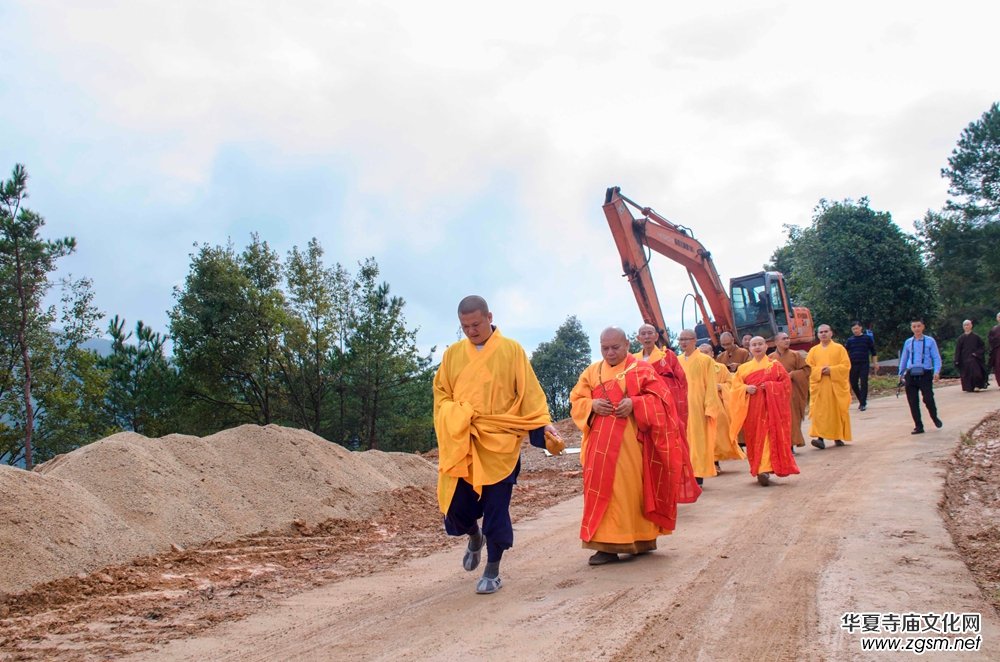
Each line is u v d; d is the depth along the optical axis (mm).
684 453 6199
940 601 4449
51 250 25953
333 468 10109
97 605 5441
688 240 17594
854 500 7746
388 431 32906
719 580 5152
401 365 32062
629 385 6094
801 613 4344
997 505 7543
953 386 22953
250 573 6566
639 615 4477
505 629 4406
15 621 5090
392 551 7578
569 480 12992
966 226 49469
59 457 8836
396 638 4402
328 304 31984
